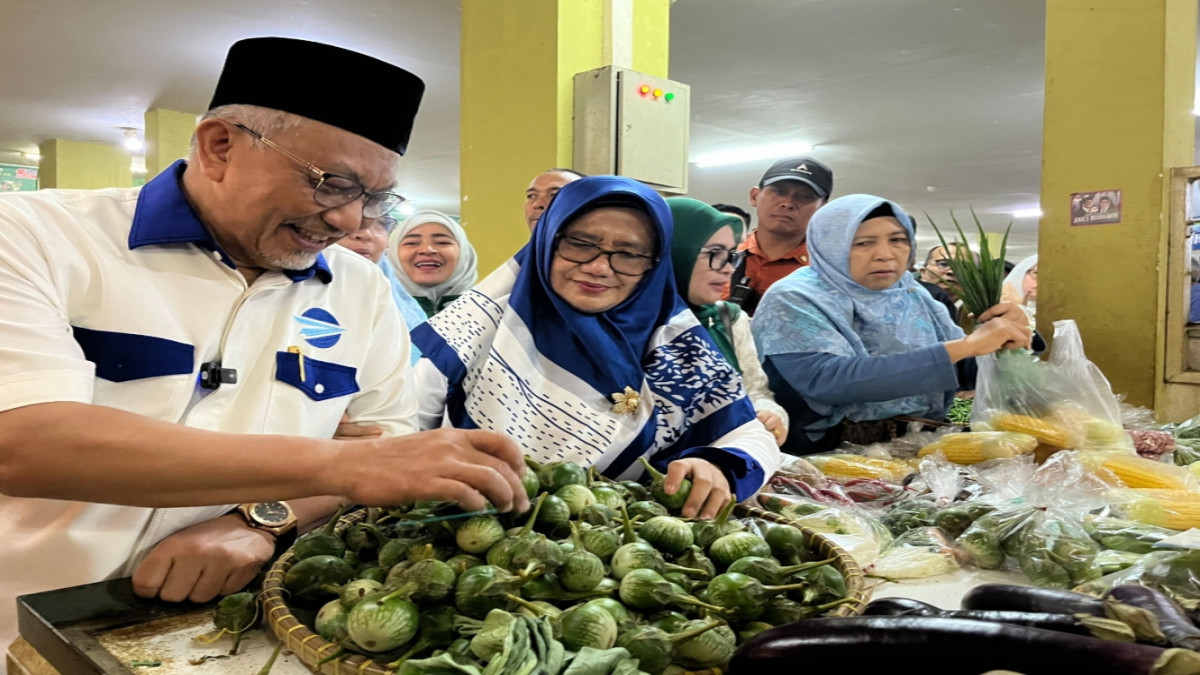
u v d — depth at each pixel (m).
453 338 1.83
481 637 0.92
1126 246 3.06
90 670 0.96
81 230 1.33
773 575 1.08
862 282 2.69
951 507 1.68
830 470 2.18
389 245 3.47
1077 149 3.18
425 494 1.04
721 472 1.57
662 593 1.02
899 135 8.62
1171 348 2.96
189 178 1.42
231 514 1.33
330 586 1.07
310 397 1.51
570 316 1.78
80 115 8.75
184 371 1.36
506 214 3.68
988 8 5.07
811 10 5.16
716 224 2.44
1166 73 2.96
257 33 6.06
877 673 0.87
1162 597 0.95
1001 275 2.59
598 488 1.37
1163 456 2.26
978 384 2.54
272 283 1.49
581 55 3.48
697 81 6.73
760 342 2.68
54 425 1.05
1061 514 1.57
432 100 7.59
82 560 1.32
